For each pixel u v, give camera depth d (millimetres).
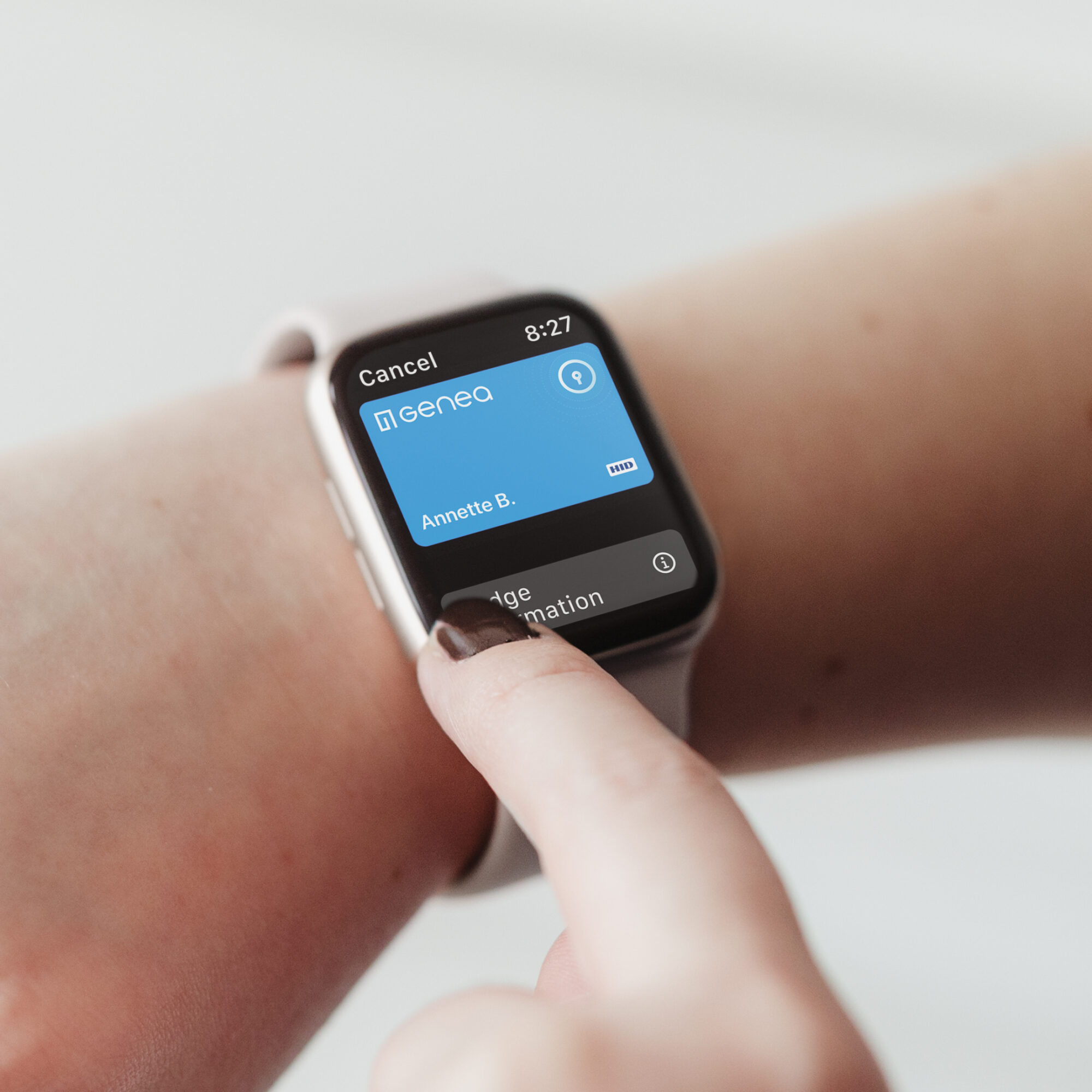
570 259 1498
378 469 605
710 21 1586
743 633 679
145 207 1414
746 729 698
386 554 591
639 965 317
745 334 729
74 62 1421
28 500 606
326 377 624
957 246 755
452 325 655
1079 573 706
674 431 694
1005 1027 1246
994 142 1662
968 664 714
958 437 699
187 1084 487
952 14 1644
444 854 591
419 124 1500
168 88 1438
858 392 707
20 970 460
